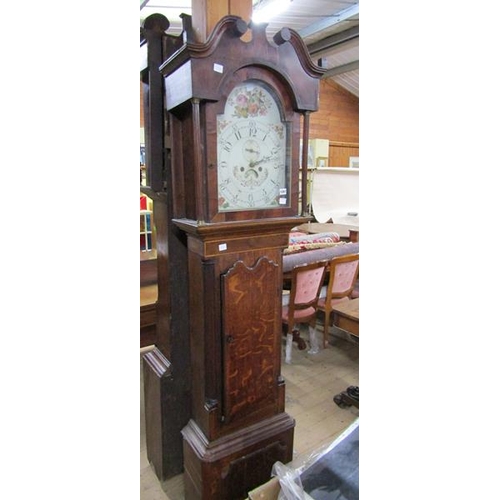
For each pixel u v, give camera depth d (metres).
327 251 3.29
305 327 3.55
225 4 1.27
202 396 1.48
